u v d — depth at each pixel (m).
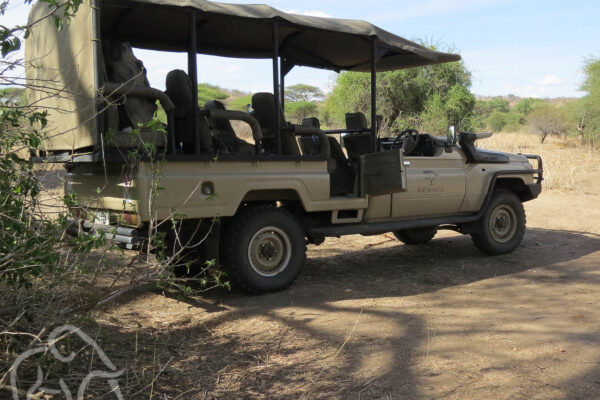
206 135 5.23
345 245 8.07
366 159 6.12
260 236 5.36
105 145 4.43
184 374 3.53
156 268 4.11
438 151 6.88
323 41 6.46
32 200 3.44
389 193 5.96
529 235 8.75
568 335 4.27
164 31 5.94
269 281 5.38
